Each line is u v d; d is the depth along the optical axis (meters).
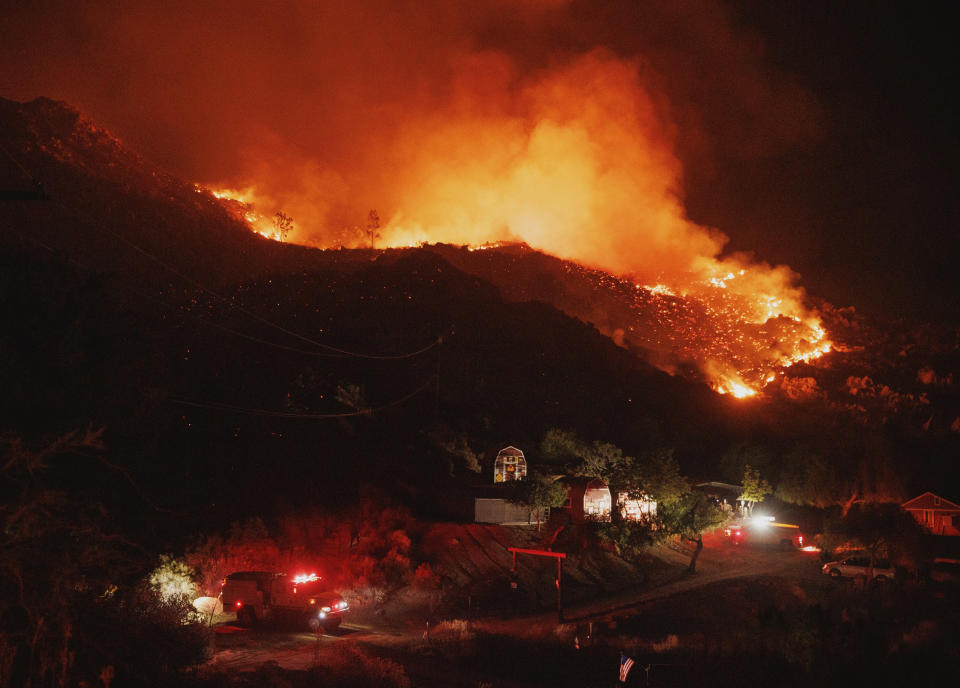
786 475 71.88
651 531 51.25
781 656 28.33
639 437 81.94
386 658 26.84
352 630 32.84
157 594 20.17
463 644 30.08
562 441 64.19
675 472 53.41
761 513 68.94
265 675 20.64
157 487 30.09
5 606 12.69
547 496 52.12
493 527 49.44
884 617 37.22
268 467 51.69
